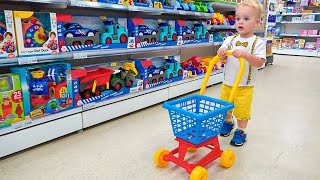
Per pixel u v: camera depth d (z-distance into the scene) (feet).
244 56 5.68
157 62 10.50
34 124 6.36
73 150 6.47
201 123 5.01
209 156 5.55
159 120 8.57
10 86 5.87
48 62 7.04
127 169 5.66
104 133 7.50
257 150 6.59
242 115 6.62
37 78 6.39
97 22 8.30
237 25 6.29
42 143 6.78
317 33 25.99
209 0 12.52
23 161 5.92
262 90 12.50
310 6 26.35
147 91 9.52
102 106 8.00
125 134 7.45
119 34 8.23
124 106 8.69
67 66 6.85
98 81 7.78
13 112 5.96
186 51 14.24
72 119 7.18
